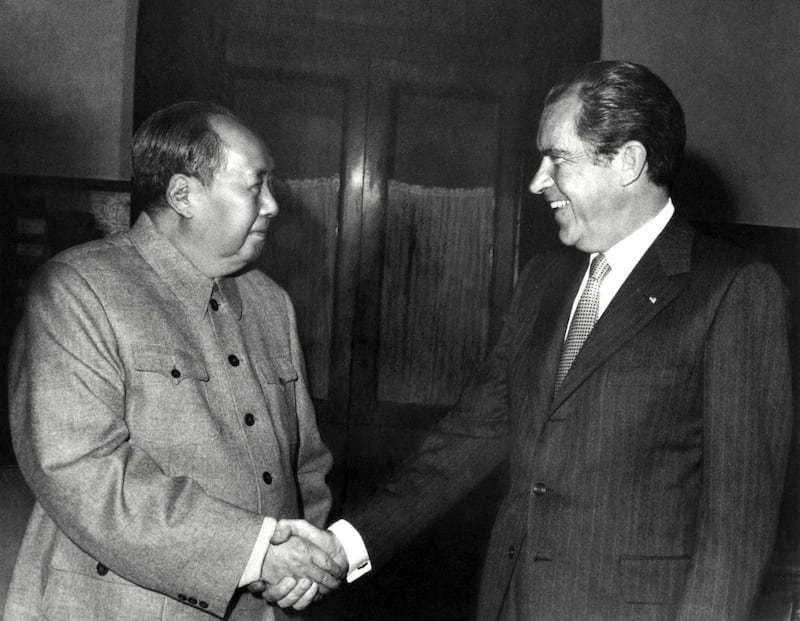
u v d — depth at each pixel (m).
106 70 3.79
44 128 3.76
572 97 1.78
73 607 1.75
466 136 4.14
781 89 4.23
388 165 4.08
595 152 1.76
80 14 3.77
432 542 4.15
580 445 1.76
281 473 1.94
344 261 4.06
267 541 1.76
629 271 1.84
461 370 4.17
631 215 1.81
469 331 4.17
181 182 1.87
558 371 1.88
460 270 4.16
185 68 3.79
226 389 1.89
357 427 4.10
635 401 1.73
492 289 4.15
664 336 1.74
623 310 1.78
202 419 1.82
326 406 4.08
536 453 1.83
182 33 3.78
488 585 1.89
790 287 4.23
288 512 1.96
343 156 4.05
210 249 1.92
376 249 4.08
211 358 1.90
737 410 1.65
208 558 1.73
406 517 2.16
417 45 4.05
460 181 4.15
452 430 2.21
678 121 1.80
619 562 1.70
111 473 1.70
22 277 3.72
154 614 1.75
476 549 4.16
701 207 4.23
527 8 4.06
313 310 4.08
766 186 4.26
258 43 3.95
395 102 4.09
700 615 1.60
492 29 4.07
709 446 1.67
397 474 2.22
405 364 4.14
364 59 4.03
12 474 2.39
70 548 1.78
